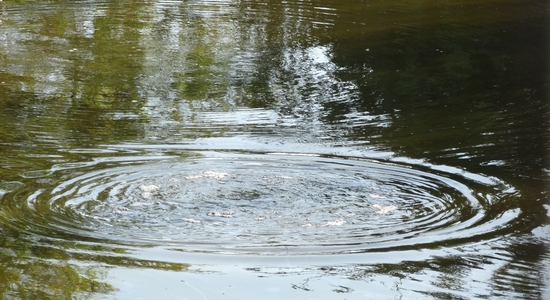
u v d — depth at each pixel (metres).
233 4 15.45
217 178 6.39
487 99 9.66
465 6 15.46
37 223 5.38
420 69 11.12
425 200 6.09
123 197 5.92
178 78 10.49
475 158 7.30
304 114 8.98
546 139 7.97
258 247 5.10
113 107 9.09
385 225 5.55
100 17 14.16
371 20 14.26
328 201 5.96
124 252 4.97
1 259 4.80
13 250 4.94
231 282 4.63
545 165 7.10
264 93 9.91
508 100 9.59
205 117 8.76
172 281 4.61
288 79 10.59
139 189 6.09
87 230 5.29
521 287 4.64
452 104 9.45
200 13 14.67
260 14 14.62
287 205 5.85
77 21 13.78
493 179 6.67
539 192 6.34
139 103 9.31
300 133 8.16
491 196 6.23
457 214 5.82
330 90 10.07
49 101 9.20
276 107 9.27
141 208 5.70
